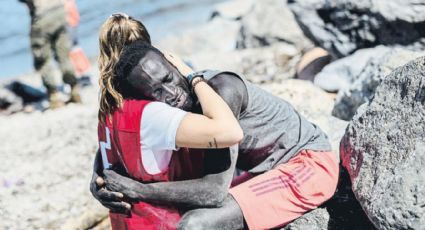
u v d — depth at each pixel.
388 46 10.48
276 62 13.34
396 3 10.24
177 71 5.52
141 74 5.35
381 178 5.46
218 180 5.50
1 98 15.53
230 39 17.11
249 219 5.62
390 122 5.81
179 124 5.22
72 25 14.84
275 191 5.74
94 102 14.94
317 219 5.86
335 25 11.02
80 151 10.69
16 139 11.90
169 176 5.52
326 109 9.13
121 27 5.64
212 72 5.80
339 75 10.60
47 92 14.70
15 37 22.47
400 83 5.95
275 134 5.92
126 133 5.41
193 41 17.39
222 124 5.18
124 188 5.59
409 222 4.96
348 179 6.38
